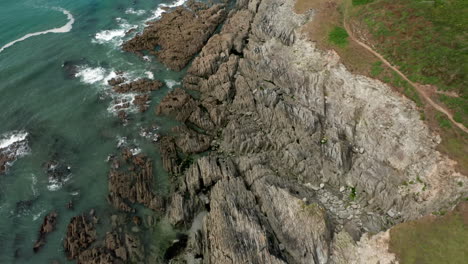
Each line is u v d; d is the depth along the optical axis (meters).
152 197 48.94
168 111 62.09
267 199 45.72
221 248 41.09
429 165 42.28
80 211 47.44
